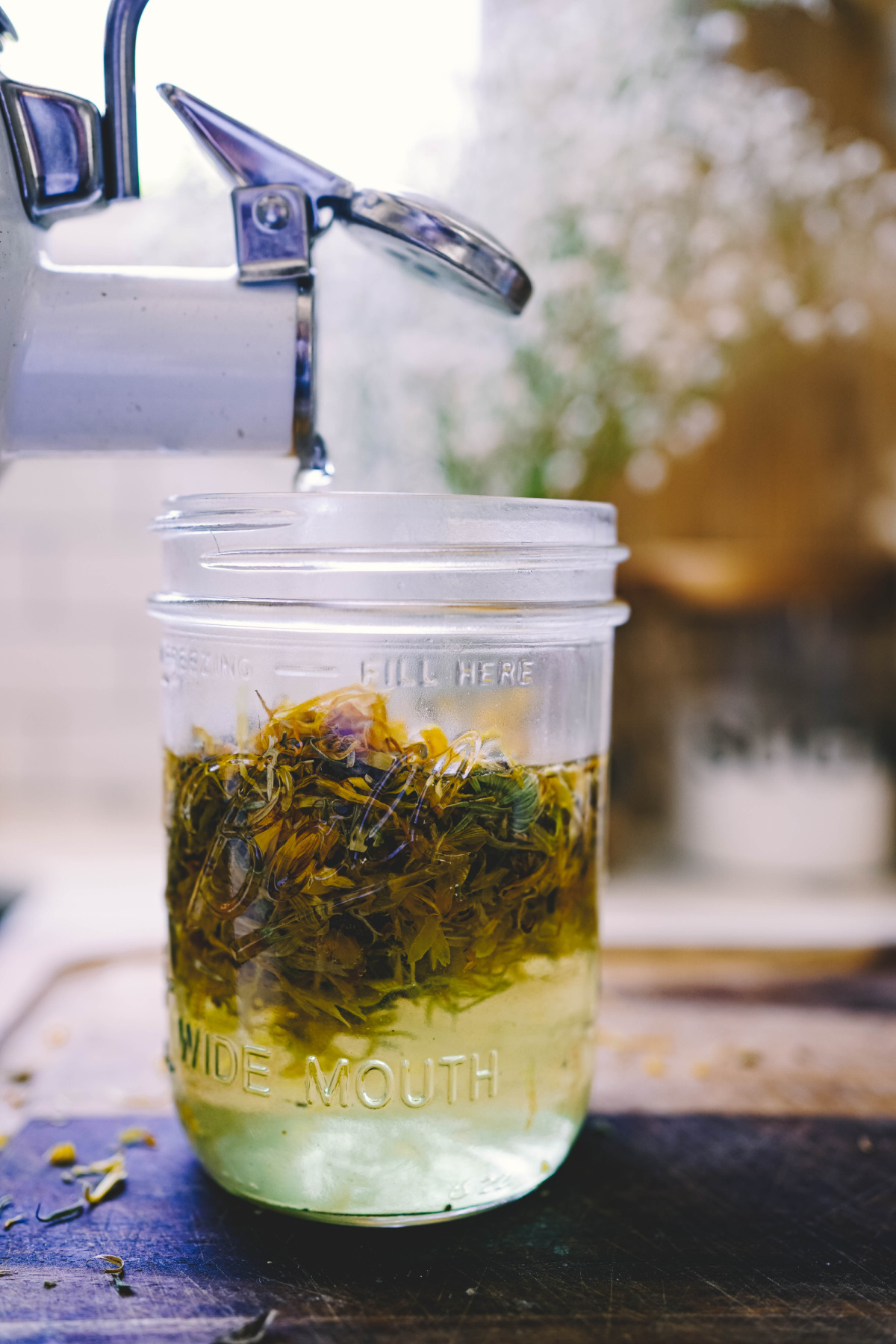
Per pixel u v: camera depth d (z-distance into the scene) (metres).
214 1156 0.25
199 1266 0.24
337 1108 0.23
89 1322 0.23
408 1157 0.24
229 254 0.38
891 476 0.64
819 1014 0.34
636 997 0.35
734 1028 0.33
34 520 0.74
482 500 0.24
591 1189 0.26
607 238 0.39
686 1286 0.24
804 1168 0.27
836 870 0.53
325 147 0.40
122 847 0.66
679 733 0.57
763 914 0.48
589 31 0.40
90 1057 0.31
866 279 0.55
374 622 0.23
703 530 0.65
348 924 0.23
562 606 0.24
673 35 0.43
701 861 0.55
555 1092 0.25
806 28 0.59
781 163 0.42
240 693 0.24
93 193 0.26
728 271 0.43
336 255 0.39
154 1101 0.29
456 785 0.23
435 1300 0.23
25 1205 0.26
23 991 0.34
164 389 0.26
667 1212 0.26
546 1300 0.23
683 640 0.63
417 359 0.38
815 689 0.56
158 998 0.35
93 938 0.38
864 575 0.58
